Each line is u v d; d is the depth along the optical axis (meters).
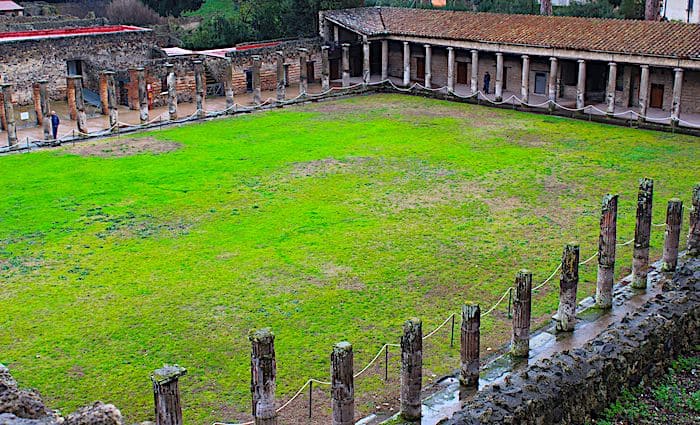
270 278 31.44
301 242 35.22
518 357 25.11
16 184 44.03
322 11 76.19
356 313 28.41
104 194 42.09
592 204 39.94
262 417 20.05
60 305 29.12
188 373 24.44
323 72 69.75
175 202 40.75
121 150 51.81
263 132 56.47
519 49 62.75
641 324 22.08
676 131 54.69
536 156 49.00
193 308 28.84
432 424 21.62
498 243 34.94
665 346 22.19
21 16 85.31
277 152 50.59
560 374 19.52
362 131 56.19
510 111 63.06
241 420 21.95
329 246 34.72
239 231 36.62
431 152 50.19
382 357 25.39
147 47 72.31
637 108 61.00
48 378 24.06
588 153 49.56
